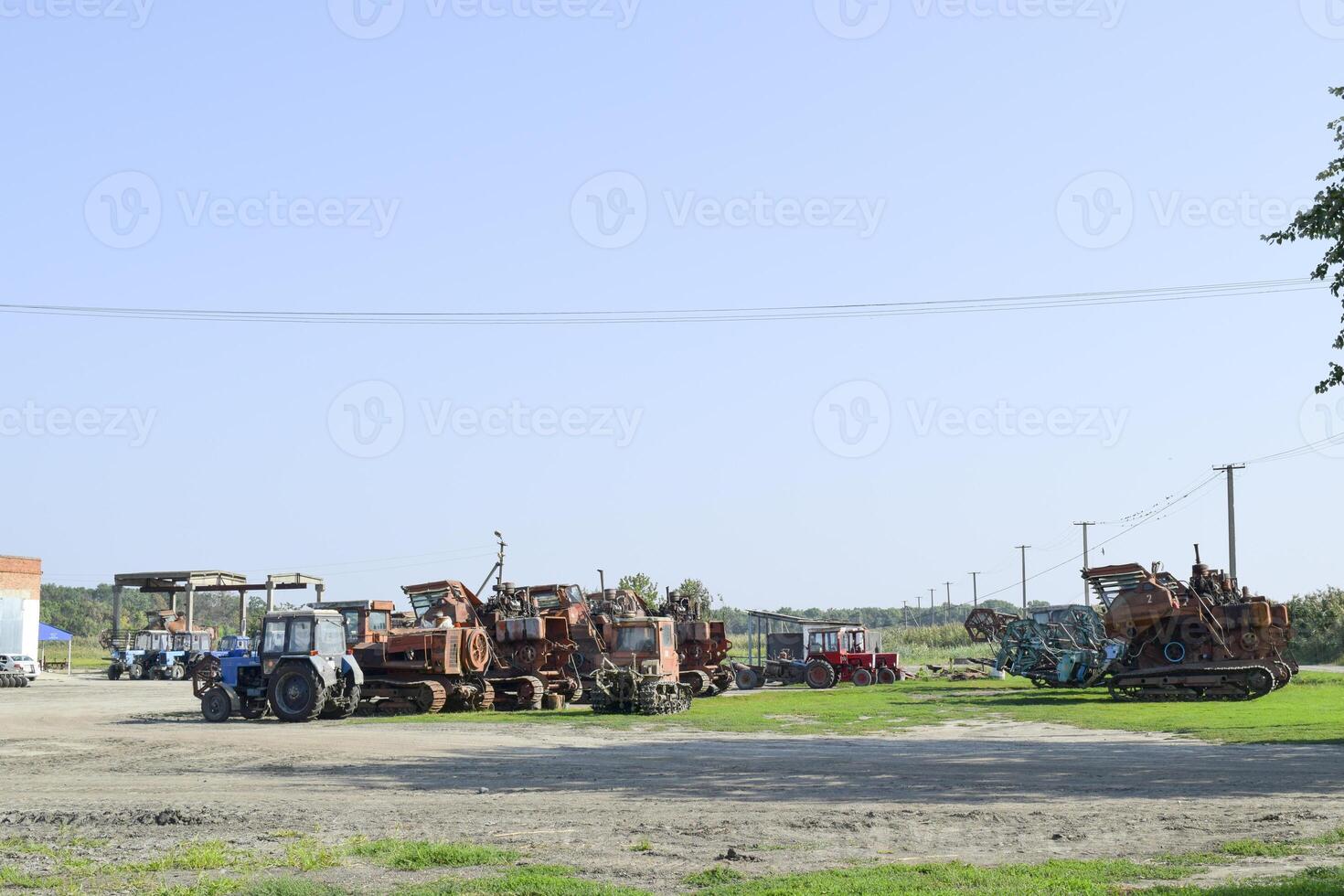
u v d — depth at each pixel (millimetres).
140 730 27812
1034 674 44500
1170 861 10648
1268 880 9625
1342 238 20328
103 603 155625
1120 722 27078
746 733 26016
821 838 12266
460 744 23672
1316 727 24422
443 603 36969
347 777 18172
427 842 12133
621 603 43531
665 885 10031
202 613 156375
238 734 26328
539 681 35625
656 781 17281
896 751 21453
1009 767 18406
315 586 73000
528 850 11742
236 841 12453
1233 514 60406
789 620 55688
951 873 10109
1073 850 11438
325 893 9773
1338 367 20359
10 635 64562
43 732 26875
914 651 84062
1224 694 36344
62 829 13273
